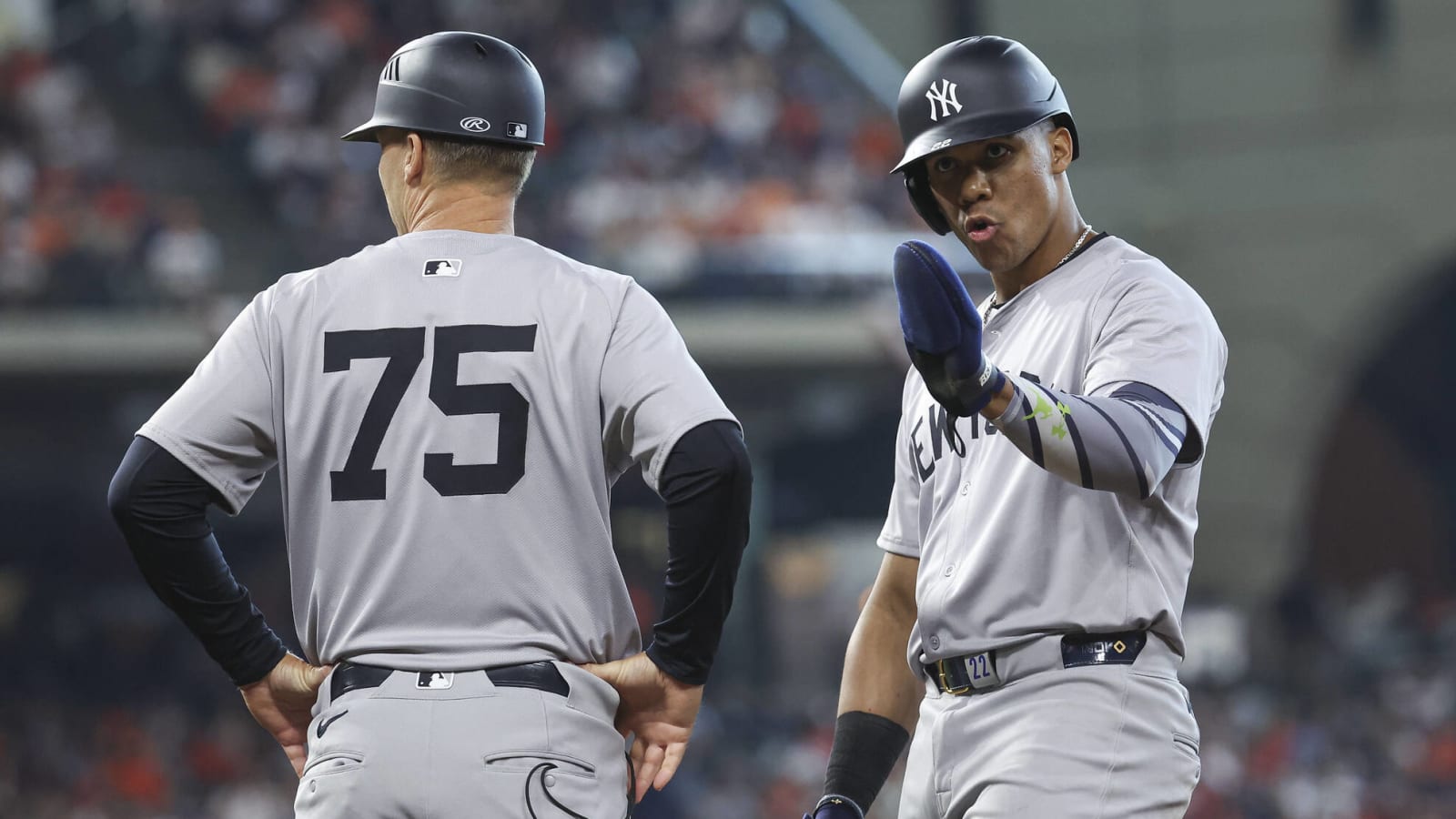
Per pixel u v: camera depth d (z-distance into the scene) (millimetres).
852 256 57312
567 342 9242
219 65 63688
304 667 9727
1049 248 10234
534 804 8812
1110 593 9461
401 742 8812
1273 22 73750
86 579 63000
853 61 68625
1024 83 9844
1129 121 74688
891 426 68562
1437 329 82438
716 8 68875
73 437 58969
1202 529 74500
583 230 57188
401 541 9031
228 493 9430
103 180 58031
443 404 9125
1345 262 73688
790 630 73938
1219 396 9820
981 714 9734
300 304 9508
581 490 9180
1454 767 53938
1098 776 9258
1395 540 83938
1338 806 51094
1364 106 73188
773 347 55938
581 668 9203
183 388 9453
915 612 11023
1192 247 74562
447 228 9672
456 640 8977
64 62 63188
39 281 53281
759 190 61219
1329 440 79500
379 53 66125
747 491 9164
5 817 48719
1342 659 64750
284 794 50250
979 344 8453
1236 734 55000
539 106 9930
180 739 53281
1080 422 8531
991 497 9852
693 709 9477
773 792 50438
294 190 60031
